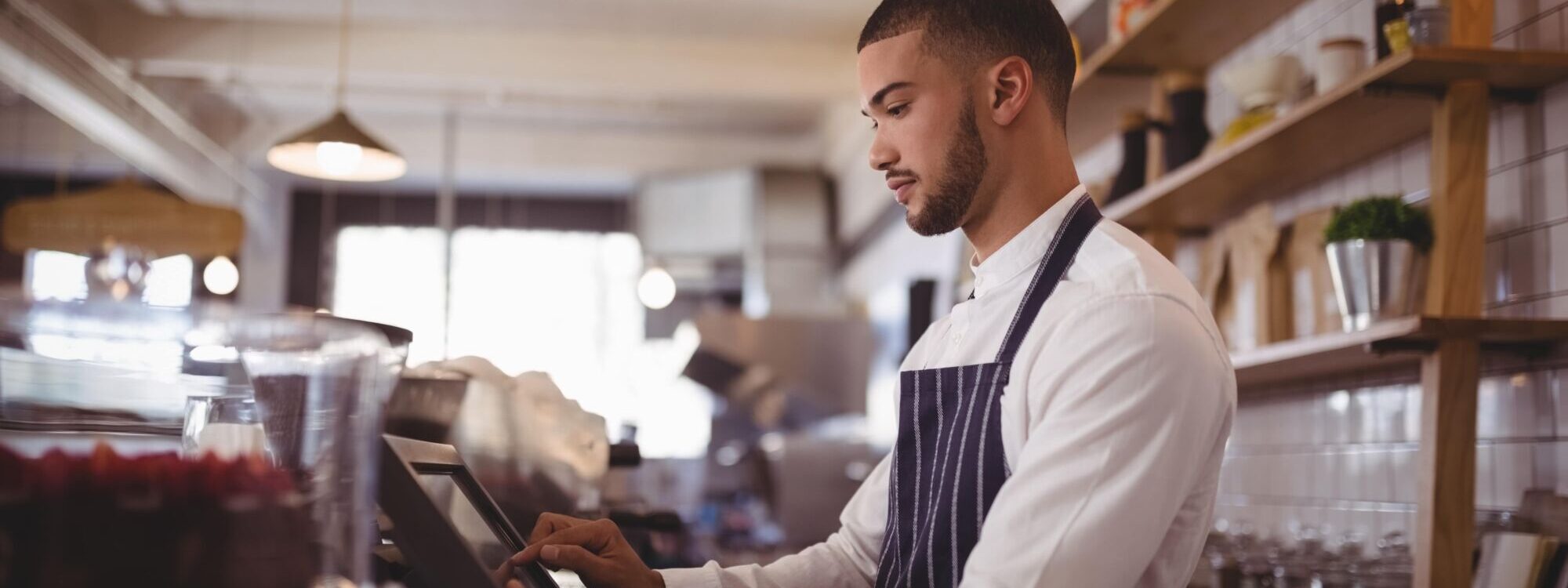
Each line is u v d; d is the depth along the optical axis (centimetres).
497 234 933
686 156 868
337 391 82
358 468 83
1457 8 198
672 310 919
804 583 150
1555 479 197
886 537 140
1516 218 211
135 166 748
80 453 71
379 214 920
